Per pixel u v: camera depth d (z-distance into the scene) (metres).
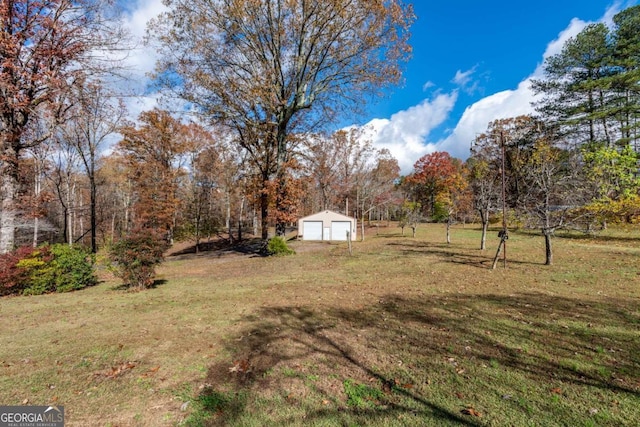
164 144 25.78
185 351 4.18
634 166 14.95
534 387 3.07
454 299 6.54
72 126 16.55
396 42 14.74
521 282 7.89
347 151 35.62
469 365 3.58
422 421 2.59
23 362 3.87
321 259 14.61
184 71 14.31
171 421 2.67
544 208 10.33
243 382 3.32
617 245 13.84
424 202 42.78
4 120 10.68
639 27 19.95
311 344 4.34
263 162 16.81
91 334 4.90
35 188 17.55
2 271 8.45
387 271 10.52
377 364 3.68
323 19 14.39
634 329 4.52
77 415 2.77
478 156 28.52
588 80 21.22
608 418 2.56
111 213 32.81
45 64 10.93
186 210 28.92
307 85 17.08
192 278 10.88
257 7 14.07
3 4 9.63
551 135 22.84
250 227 41.88
